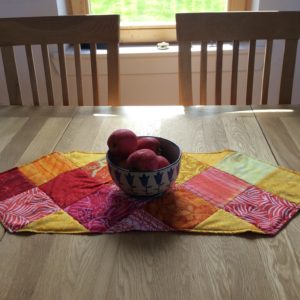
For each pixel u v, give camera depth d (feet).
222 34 4.17
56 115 4.03
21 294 1.93
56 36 4.28
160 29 6.47
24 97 6.47
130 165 2.42
